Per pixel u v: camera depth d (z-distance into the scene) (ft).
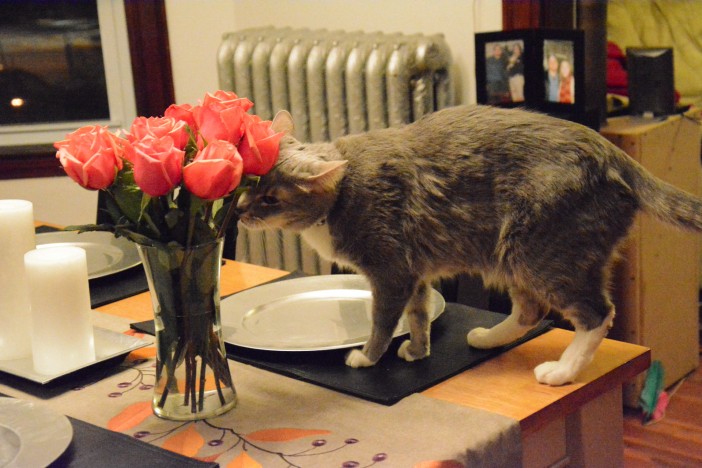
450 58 8.16
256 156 3.02
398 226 3.59
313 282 4.52
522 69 7.38
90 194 10.13
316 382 3.43
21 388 3.51
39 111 10.36
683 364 8.73
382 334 3.59
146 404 3.32
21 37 10.10
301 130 9.02
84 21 10.14
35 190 10.02
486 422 3.01
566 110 7.08
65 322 3.51
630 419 8.07
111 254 5.22
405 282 3.59
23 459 2.65
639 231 7.38
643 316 7.76
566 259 3.43
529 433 3.14
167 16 9.98
